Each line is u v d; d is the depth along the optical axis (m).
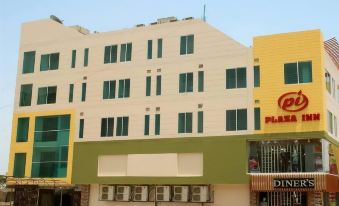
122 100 49.22
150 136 46.88
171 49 47.97
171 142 45.72
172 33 48.25
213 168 43.25
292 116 41.19
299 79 41.69
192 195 43.81
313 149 40.75
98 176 48.34
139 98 48.41
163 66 47.97
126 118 48.59
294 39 42.50
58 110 52.34
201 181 43.47
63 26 54.28
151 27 49.44
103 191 48.03
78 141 50.44
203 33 46.69
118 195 47.16
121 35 50.88
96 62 51.53
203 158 43.91
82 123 50.78
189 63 46.75
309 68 41.53
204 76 45.78
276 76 42.56
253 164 42.34
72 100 51.81
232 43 45.09
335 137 45.78
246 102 43.28
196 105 45.50
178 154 45.25
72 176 49.72
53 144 51.78
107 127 49.34
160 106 47.19
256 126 42.44
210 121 44.53
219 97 44.62
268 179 40.59
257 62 43.56
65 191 52.19
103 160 48.78
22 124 54.12
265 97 42.62
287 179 39.97
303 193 40.81
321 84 40.88
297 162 41.06
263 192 42.06
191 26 47.44
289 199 41.16
